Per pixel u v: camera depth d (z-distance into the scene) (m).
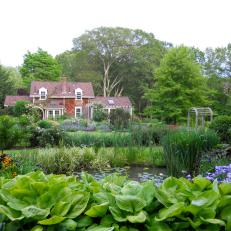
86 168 7.40
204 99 21.09
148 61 40.31
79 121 20.36
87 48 41.88
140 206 1.35
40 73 40.25
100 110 25.36
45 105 28.02
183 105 20.17
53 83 32.06
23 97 31.75
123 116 18.64
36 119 15.84
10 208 1.35
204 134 6.83
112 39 41.22
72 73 43.53
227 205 1.37
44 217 1.30
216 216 1.36
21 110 24.30
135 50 40.34
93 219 1.39
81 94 31.52
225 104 26.72
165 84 20.56
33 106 23.02
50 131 11.13
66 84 32.12
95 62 42.69
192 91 20.12
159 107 20.88
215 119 10.45
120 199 1.37
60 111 30.05
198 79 20.33
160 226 1.29
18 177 1.64
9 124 10.05
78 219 1.37
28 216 1.28
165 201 1.40
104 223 1.33
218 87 27.67
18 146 10.84
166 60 20.70
